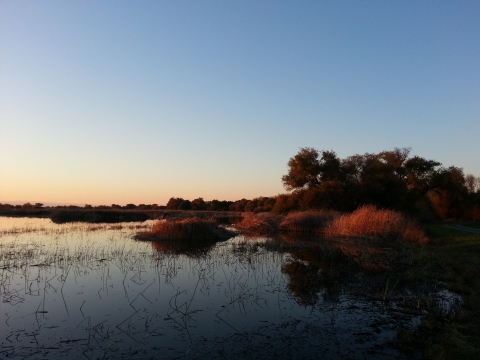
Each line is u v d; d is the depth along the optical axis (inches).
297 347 318.0
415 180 2122.3
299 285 530.0
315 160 1856.5
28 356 301.3
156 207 3735.2
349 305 435.8
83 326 368.2
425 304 434.0
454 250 799.7
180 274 599.8
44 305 433.7
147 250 870.4
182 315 400.8
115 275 589.3
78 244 956.6
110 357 300.0
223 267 663.1
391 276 588.1
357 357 299.1
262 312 410.9
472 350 295.9
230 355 303.4
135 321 382.0
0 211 2652.6
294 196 1914.4
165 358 298.7
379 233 1117.1
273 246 944.3
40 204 3309.5
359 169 1838.1
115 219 2265.0
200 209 3681.1
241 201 3609.7
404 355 302.4
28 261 700.0
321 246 946.7
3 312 408.2
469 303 423.2
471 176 2630.4
